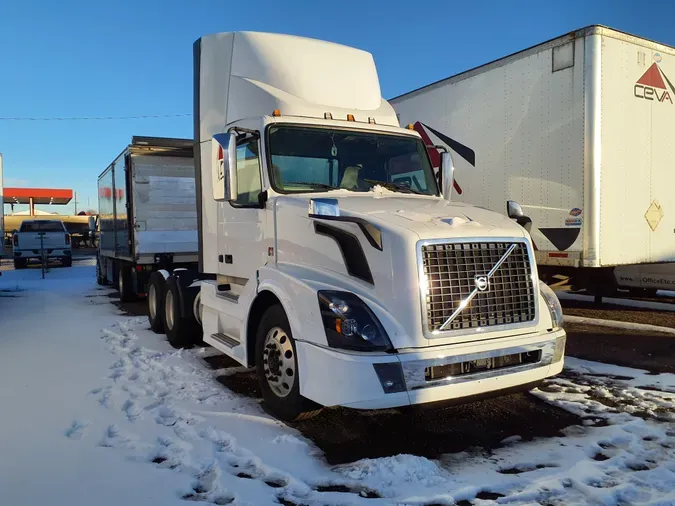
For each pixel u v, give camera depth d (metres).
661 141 8.29
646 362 6.35
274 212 4.90
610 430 4.28
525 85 8.41
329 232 4.26
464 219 4.31
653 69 8.11
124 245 11.08
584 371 5.98
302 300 4.12
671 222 8.49
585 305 10.52
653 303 10.50
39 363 6.42
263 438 4.17
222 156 4.89
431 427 4.45
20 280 18.84
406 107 10.79
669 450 3.90
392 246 3.87
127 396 5.16
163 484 3.46
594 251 7.67
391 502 3.23
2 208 14.34
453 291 3.92
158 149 10.41
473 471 3.64
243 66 5.78
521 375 4.10
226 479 3.51
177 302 7.18
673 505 3.14
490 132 8.99
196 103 6.52
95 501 3.25
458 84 9.55
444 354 3.76
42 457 3.84
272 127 5.11
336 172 5.32
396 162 5.64
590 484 3.42
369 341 3.74
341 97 5.70
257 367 4.78
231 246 5.77
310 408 4.25
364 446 4.08
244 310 5.00
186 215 10.63
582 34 7.61
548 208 8.16
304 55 5.74
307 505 3.22
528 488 3.37
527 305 4.23
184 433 4.27
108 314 10.34
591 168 7.59
